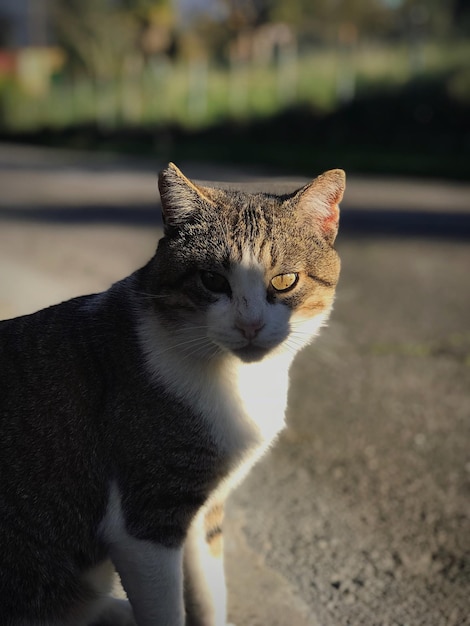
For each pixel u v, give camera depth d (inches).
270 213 15.5
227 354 15.1
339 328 32.3
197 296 14.9
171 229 15.3
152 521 14.1
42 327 15.0
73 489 14.2
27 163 95.3
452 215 55.2
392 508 19.6
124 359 14.4
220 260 14.9
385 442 23.0
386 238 48.1
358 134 100.3
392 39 127.6
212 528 15.7
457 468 21.5
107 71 170.4
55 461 14.1
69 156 105.7
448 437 23.2
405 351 30.0
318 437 23.3
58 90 153.9
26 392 14.4
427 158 84.4
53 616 14.6
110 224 53.9
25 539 14.1
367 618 15.9
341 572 17.3
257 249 15.0
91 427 14.2
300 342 15.8
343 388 26.7
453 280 39.2
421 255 44.1
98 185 74.8
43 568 14.3
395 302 35.7
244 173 74.8
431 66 100.5
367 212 55.7
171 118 123.5
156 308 14.8
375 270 40.9
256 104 114.0
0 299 33.3
